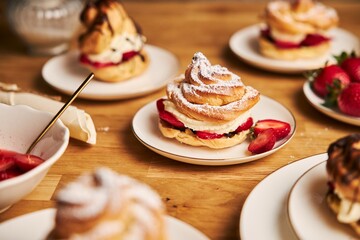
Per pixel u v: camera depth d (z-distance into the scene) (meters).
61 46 0.76
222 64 0.71
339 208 0.40
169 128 0.52
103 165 0.51
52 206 0.46
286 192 0.44
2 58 0.74
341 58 0.64
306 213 0.41
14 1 0.72
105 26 0.63
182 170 0.50
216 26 0.83
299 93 0.64
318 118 0.59
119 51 0.64
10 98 0.56
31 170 0.41
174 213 0.45
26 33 0.72
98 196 0.32
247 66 0.71
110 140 0.55
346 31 0.79
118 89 0.63
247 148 0.52
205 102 0.51
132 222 0.33
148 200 0.34
